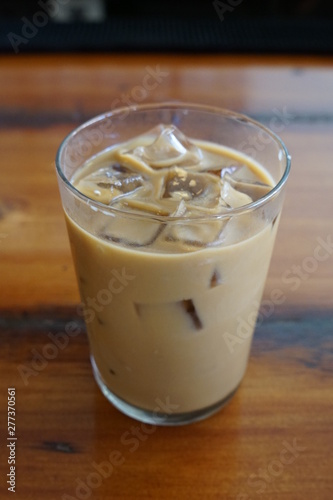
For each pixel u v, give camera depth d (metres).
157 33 0.65
